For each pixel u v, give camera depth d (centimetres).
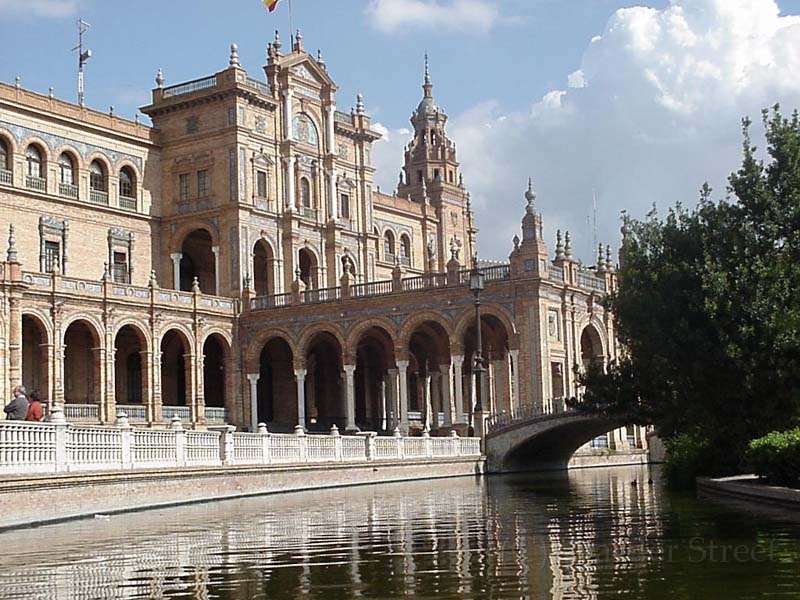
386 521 2631
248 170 8119
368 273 9231
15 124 7081
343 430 8181
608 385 4516
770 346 3472
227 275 8025
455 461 6016
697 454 3975
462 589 1495
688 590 1438
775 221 3744
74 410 6619
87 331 7262
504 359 7806
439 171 11638
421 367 8544
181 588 1565
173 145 8275
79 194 7531
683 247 3903
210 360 8438
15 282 6172
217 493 3747
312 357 8594
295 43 8706
